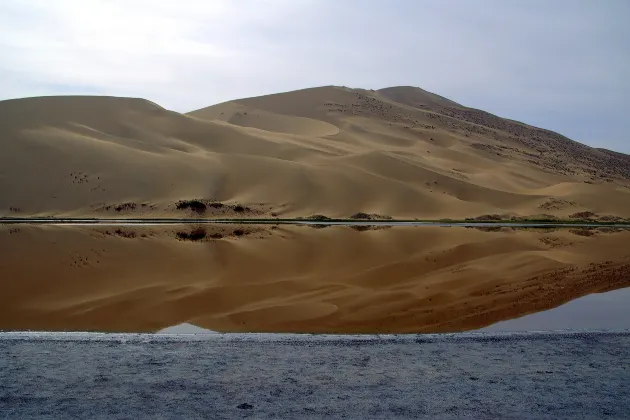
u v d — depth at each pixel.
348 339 9.17
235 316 13.29
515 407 6.81
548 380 7.64
